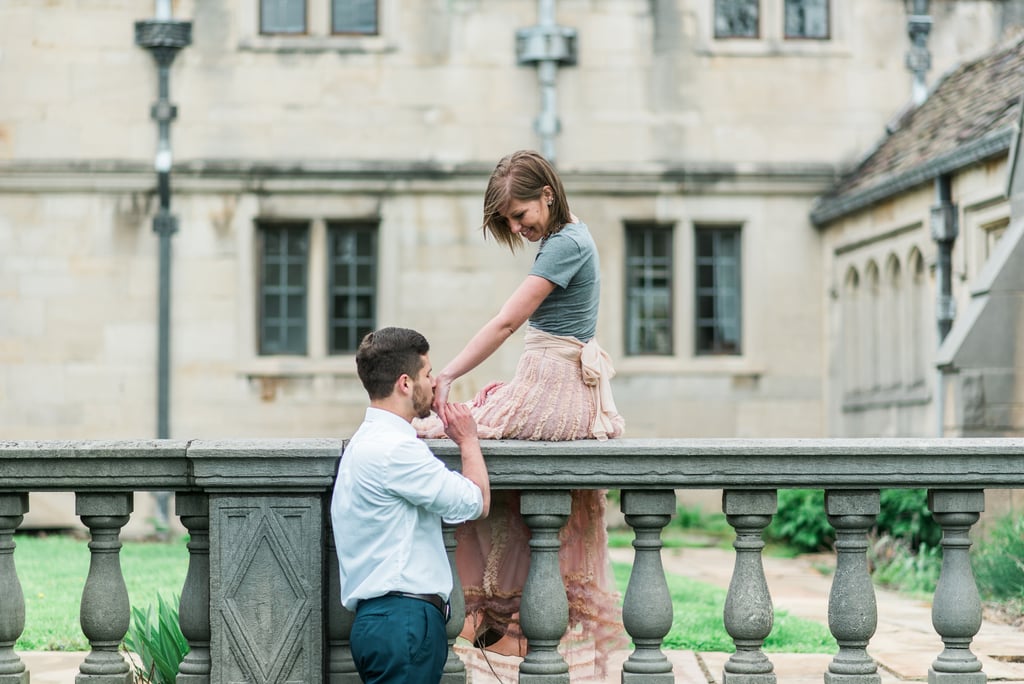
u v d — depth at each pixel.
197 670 4.03
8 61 13.97
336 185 14.08
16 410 13.85
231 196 14.07
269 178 14.04
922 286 12.48
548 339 4.20
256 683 3.88
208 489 3.89
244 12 14.18
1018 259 10.08
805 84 14.38
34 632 6.26
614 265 14.24
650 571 4.06
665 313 14.44
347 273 14.29
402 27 14.26
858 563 4.10
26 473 3.92
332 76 14.20
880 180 12.65
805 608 7.85
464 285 14.13
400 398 3.79
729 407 14.25
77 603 7.27
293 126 14.14
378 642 3.61
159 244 13.98
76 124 13.98
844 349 14.04
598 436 4.21
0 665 4.02
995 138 10.48
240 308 14.04
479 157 14.23
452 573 4.04
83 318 13.93
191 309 14.02
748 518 4.04
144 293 14.01
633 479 3.96
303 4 14.31
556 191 4.05
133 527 13.56
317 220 14.12
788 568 10.55
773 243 14.36
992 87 12.20
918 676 5.30
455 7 14.30
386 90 14.21
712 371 14.23
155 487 3.95
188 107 14.09
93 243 13.96
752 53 14.39
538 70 14.28
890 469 4.02
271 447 3.86
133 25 14.08
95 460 3.92
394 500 3.67
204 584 4.03
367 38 14.27
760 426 14.26
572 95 14.34
